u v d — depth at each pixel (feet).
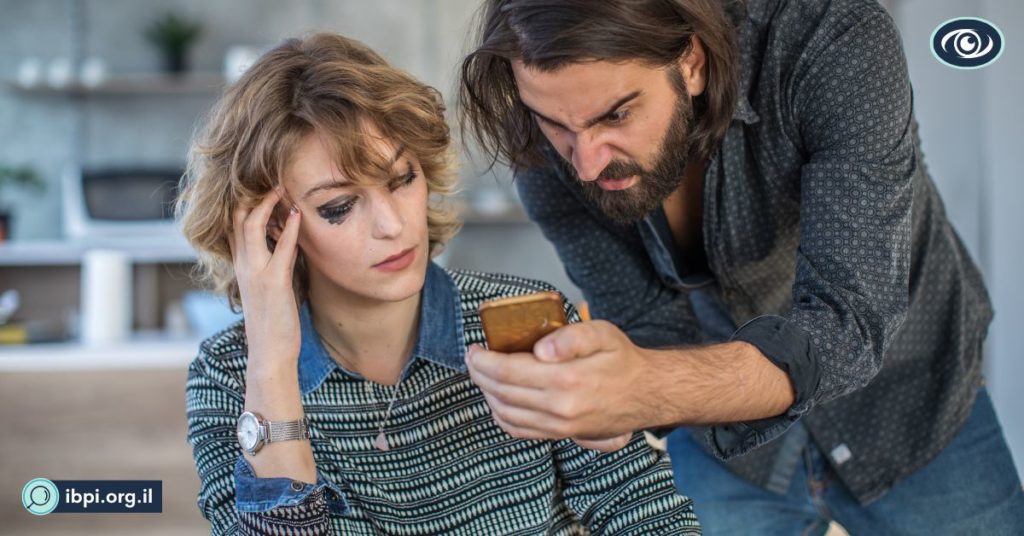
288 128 3.62
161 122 16.25
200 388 4.14
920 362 4.92
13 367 9.14
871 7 3.95
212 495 4.00
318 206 3.66
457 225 4.34
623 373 2.78
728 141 4.35
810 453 5.18
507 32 3.47
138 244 12.52
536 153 4.35
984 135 12.00
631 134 3.57
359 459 4.02
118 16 16.21
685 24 3.56
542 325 2.88
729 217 4.54
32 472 9.15
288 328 3.78
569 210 5.14
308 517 3.69
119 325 10.68
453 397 4.03
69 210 13.01
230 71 15.46
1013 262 11.35
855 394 4.99
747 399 3.15
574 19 3.31
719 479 5.35
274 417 3.75
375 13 16.69
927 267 4.81
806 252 3.88
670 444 5.53
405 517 4.06
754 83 4.22
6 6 16.05
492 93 4.07
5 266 12.82
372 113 3.61
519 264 17.02
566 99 3.45
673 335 5.25
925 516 4.97
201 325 10.97
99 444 9.22
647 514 3.91
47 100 16.10
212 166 3.84
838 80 3.93
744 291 4.94
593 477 4.02
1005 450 4.93
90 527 9.14
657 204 3.93
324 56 3.74
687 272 5.03
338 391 4.02
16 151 16.03
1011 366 11.38
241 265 3.80
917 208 4.67
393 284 3.72
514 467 4.03
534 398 2.74
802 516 5.32
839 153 3.91
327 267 3.76
